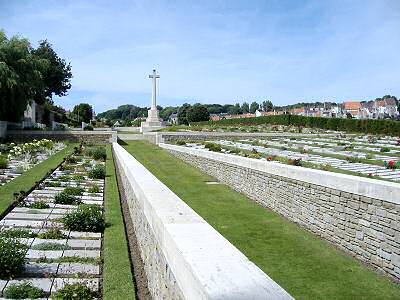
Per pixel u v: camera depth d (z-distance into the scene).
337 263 8.62
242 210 13.12
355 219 9.02
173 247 4.26
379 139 37.16
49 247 8.52
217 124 67.94
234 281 3.07
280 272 8.07
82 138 39.41
